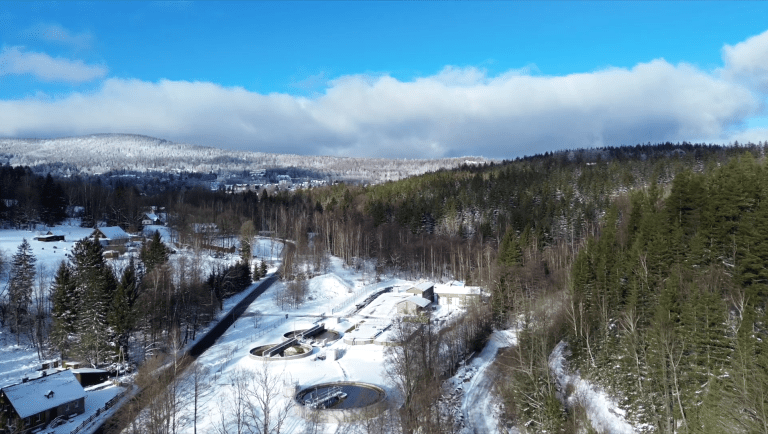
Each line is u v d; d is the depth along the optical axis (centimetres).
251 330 10812
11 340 9419
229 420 6519
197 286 10869
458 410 6806
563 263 13138
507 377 7569
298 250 16362
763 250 6625
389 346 8975
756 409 4078
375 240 17762
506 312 10650
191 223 18238
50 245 14888
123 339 9106
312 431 6169
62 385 7169
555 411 5638
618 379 6319
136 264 13600
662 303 6100
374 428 6016
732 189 7994
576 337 7338
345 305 12862
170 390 6631
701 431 4575
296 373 8256
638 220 10238
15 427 6388
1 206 17562
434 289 13788
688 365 5425
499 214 19438
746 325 5012
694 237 7869
